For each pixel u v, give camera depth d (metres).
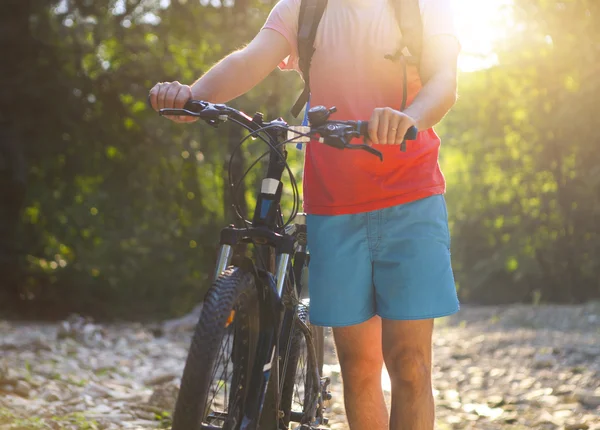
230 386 2.50
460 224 17.09
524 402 5.55
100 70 13.66
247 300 2.41
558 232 14.93
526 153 15.55
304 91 2.81
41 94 12.84
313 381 3.17
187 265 15.15
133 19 13.91
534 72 13.88
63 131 13.64
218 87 2.74
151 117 13.48
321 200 2.80
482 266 16.12
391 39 2.67
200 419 2.16
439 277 2.68
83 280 14.24
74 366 6.53
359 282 2.76
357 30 2.69
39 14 13.02
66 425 4.40
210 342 2.17
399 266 2.68
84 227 14.61
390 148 2.67
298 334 2.99
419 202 2.70
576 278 15.02
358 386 2.98
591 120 12.88
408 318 2.67
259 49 2.82
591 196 13.90
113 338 8.77
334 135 2.24
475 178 17.09
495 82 14.77
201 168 15.67
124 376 6.51
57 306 13.83
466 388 6.18
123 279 14.60
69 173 14.45
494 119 15.23
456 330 10.48
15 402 4.79
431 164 2.74
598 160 13.85
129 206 14.60
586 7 12.32
